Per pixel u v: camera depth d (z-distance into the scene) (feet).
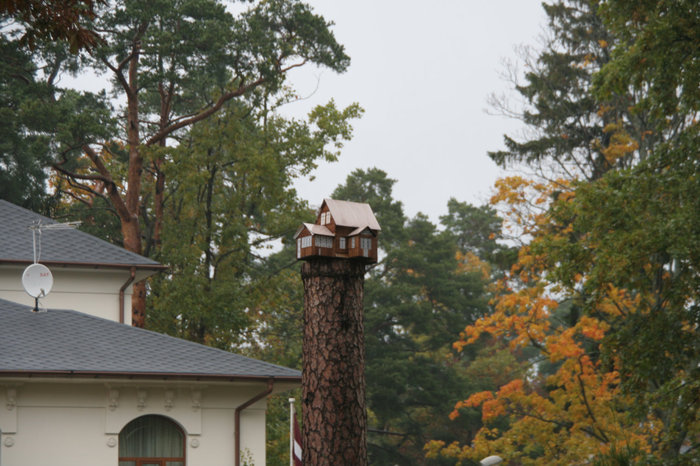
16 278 126.72
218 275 195.62
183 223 196.13
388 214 335.88
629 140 178.91
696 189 107.14
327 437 39.47
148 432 100.53
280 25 210.59
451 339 330.75
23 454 95.45
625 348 111.24
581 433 145.38
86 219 230.27
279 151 200.13
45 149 177.68
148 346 104.58
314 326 40.75
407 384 311.47
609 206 108.78
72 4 56.59
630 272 105.60
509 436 150.00
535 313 154.20
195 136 194.29
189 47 189.98
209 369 100.63
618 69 108.37
